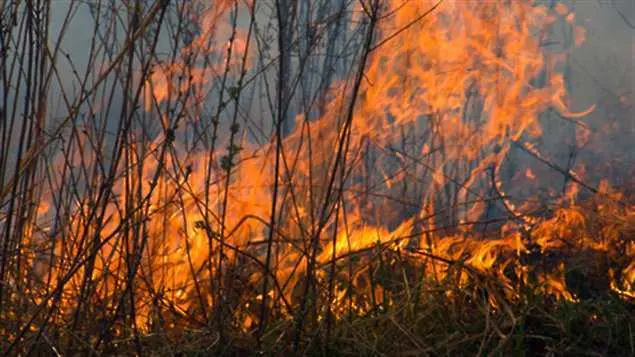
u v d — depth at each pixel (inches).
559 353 264.8
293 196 269.1
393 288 293.6
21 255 271.9
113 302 265.3
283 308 291.1
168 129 254.5
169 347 261.1
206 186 269.1
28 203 268.2
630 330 265.6
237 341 271.9
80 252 252.1
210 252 268.8
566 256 322.0
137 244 259.9
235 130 261.6
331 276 269.7
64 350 264.1
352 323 276.4
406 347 270.5
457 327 275.0
